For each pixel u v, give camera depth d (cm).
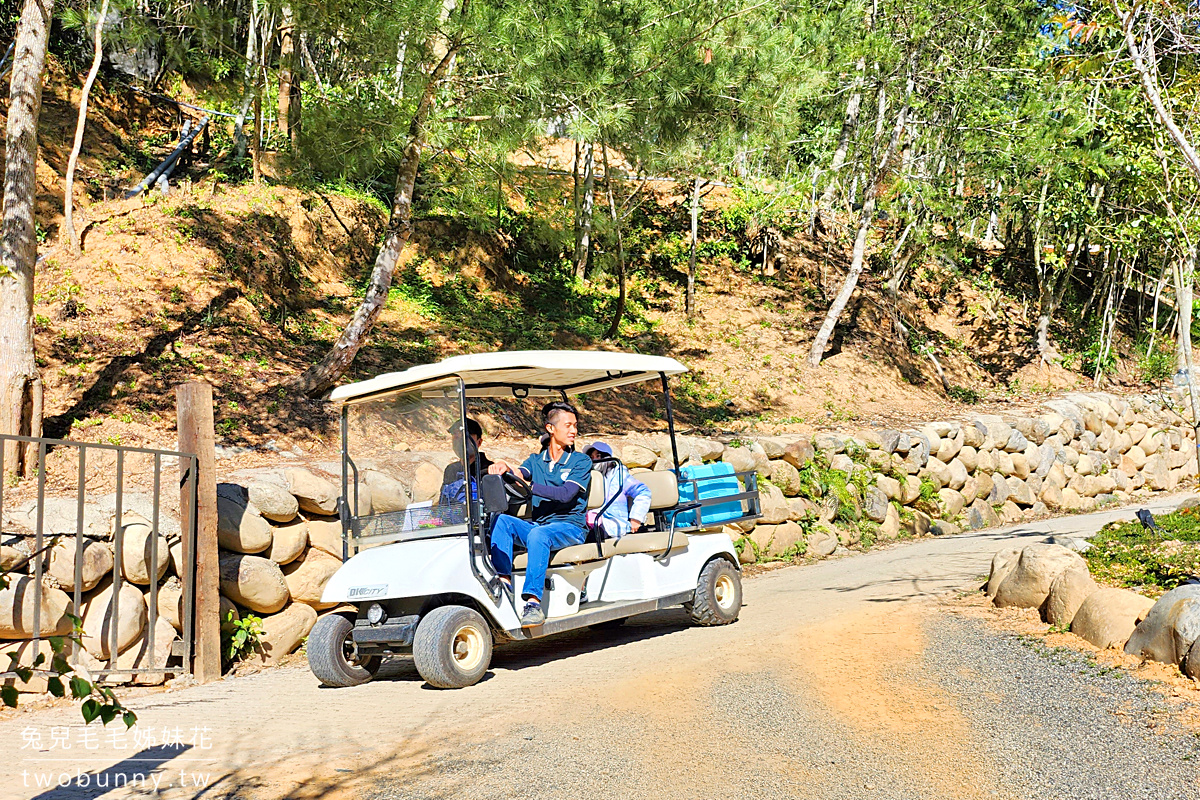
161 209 1357
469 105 1081
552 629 599
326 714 500
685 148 1416
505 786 362
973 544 1160
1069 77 1114
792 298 2123
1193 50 801
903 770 361
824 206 2300
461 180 1164
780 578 997
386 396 641
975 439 1612
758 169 2216
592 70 1098
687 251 2194
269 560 707
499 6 1001
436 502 601
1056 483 1761
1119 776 345
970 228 2639
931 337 2227
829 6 1778
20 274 834
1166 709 418
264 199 1485
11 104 874
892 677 499
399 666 657
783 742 400
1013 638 574
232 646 671
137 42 1230
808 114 2127
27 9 881
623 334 1794
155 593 614
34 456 825
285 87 1630
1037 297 2503
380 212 1709
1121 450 1989
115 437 905
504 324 1612
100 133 1762
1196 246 1072
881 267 2308
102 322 1099
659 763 381
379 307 1112
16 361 817
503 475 621
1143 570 709
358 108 1142
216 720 496
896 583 845
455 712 486
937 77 1848
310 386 1082
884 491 1378
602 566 645
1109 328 2253
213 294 1234
